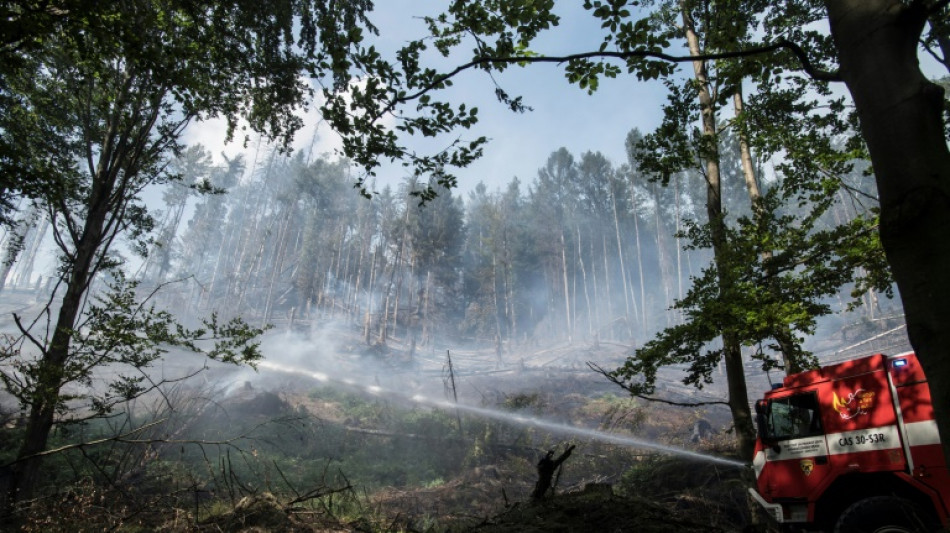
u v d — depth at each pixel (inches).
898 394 223.1
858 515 213.6
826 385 251.6
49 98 344.2
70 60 319.6
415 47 154.4
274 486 430.9
